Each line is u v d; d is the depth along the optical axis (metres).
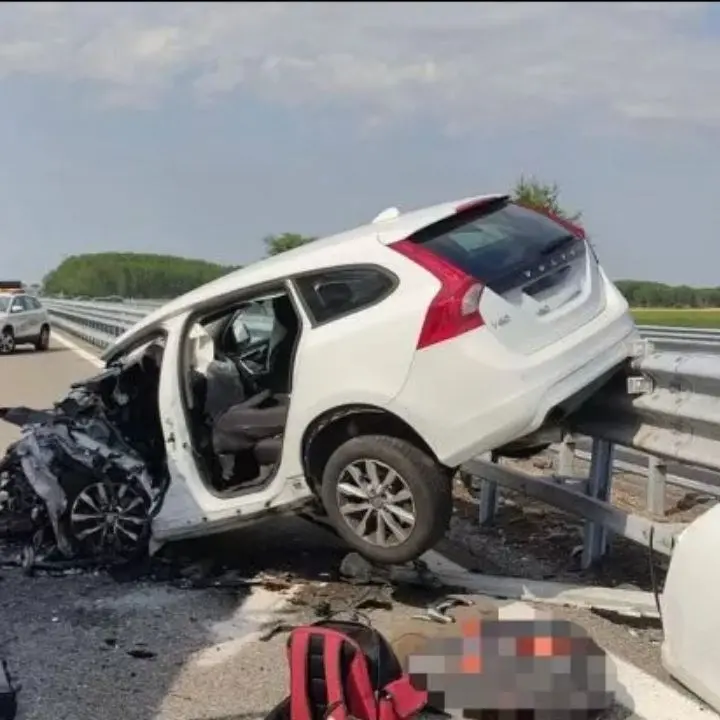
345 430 5.58
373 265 5.44
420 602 5.51
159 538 6.12
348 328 5.41
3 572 6.21
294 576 6.05
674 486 7.99
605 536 6.09
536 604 5.45
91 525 6.25
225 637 5.11
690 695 4.28
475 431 5.18
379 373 5.30
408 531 5.38
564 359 5.34
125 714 4.22
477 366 5.14
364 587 5.78
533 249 5.58
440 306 5.18
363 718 3.75
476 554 6.47
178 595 5.78
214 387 6.35
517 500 7.85
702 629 3.83
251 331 7.25
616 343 5.64
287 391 6.45
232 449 6.06
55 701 4.35
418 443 5.37
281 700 4.34
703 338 8.75
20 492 6.75
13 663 4.78
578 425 6.11
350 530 5.56
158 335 6.25
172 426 6.08
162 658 4.84
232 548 6.60
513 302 5.30
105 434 6.41
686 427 5.35
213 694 4.42
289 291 5.67
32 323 27.67
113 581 6.02
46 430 6.36
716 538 3.84
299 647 3.84
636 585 5.73
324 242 5.95
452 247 5.43
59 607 5.57
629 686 4.37
